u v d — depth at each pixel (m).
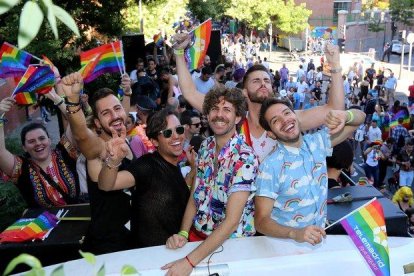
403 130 13.31
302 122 3.87
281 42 47.53
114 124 3.62
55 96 4.16
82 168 4.24
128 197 3.33
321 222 2.95
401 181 12.29
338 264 2.51
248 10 40.59
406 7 41.50
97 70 5.56
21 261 1.04
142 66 14.24
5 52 4.30
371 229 2.42
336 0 48.47
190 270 2.49
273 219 2.87
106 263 2.54
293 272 2.49
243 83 3.79
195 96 4.42
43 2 1.03
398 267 2.55
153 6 21.67
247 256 2.55
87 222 3.49
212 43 16.17
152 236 3.14
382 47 48.66
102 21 10.77
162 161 3.20
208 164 3.02
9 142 7.10
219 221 2.96
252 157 2.82
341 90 3.81
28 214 3.63
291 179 2.83
